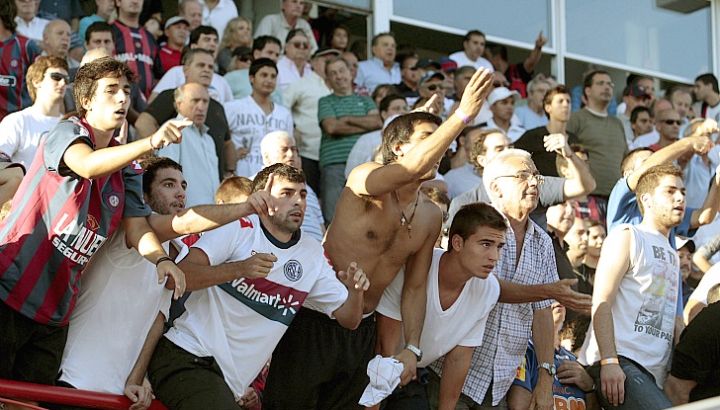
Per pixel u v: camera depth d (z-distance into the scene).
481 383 7.98
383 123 12.80
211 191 10.77
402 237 7.41
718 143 14.41
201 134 10.89
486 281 7.77
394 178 6.93
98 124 6.48
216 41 13.66
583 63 19.34
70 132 6.34
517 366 8.09
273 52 14.07
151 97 12.62
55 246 6.44
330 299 7.27
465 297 7.74
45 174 6.46
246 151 12.04
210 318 6.99
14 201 6.57
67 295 6.55
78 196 6.40
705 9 20.84
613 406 8.30
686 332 8.42
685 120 17.70
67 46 11.63
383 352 7.76
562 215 10.18
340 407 7.52
